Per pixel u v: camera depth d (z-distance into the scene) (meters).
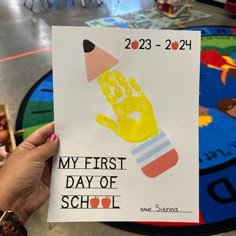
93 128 0.73
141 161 0.74
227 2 4.25
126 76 0.71
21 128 2.29
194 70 0.71
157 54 0.70
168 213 0.74
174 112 0.73
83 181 0.74
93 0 4.89
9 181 0.72
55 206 0.73
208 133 2.18
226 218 1.65
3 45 3.53
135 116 0.73
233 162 1.96
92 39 0.69
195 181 0.74
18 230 0.69
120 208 0.74
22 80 2.86
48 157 0.74
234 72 2.83
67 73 0.70
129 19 4.25
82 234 1.59
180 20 4.16
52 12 4.46
